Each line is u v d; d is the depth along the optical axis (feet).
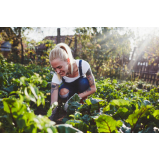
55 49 5.50
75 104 4.33
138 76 27.09
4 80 6.53
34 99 2.41
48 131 2.10
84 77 6.84
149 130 3.20
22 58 32.86
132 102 4.41
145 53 25.50
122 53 28.89
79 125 3.19
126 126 3.51
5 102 2.15
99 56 27.45
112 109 3.93
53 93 6.36
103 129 3.13
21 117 2.15
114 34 27.68
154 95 11.70
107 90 9.73
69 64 6.03
